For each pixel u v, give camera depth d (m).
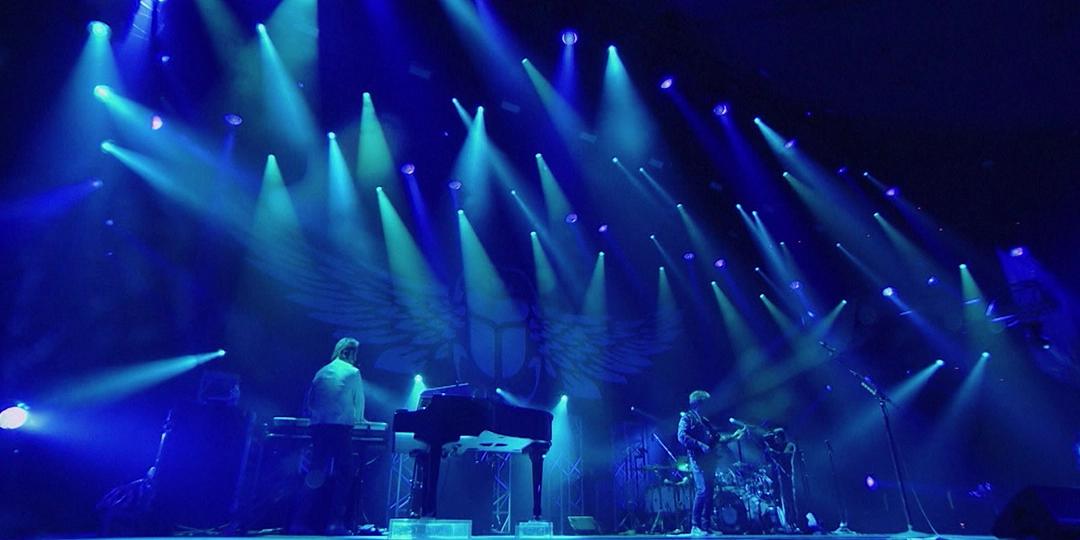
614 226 12.89
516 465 9.95
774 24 10.94
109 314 8.22
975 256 12.72
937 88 11.58
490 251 11.55
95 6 7.96
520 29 10.22
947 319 13.20
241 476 6.80
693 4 10.59
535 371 11.29
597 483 11.05
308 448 7.01
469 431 5.27
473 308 11.10
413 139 11.02
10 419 6.77
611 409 11.69
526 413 5.77
